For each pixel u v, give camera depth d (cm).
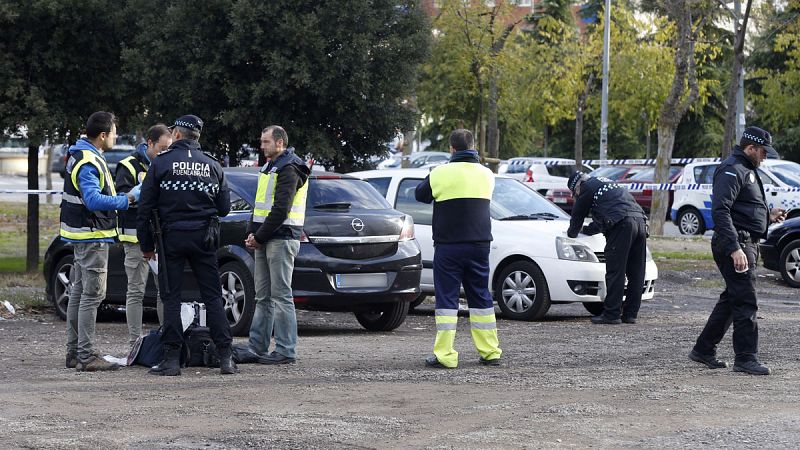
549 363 1321
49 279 1792
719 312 1273
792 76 5309
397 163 6475
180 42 2352
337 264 1520
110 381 1176
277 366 1288
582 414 998
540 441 889
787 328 1672
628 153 7594
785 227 2505
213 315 1227
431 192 1311
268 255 1292
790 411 1016
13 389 1121
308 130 2392
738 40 3541
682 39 3584
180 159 1209
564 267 1789
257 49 2292
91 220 1237
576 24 7219
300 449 860
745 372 1239
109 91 2409
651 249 3148
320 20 2314
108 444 873
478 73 4359
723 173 1245
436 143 7531
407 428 936
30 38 2288
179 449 859
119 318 1841
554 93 5203
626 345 1487
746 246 1240
